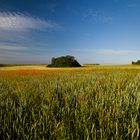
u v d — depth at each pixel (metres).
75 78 13.70
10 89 8.38
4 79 15.98
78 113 4.16
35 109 4.57
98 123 3.71
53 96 6.01
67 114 4.20
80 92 6.61
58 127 3.64
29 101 5.33
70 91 6.99
